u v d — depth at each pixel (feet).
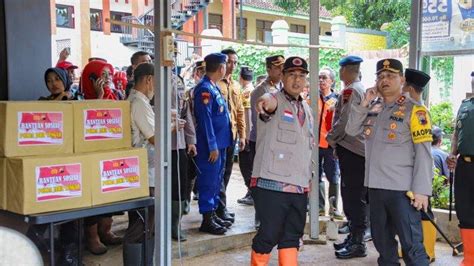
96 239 13.06
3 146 8.84
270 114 11.16
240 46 39.55
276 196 11.06
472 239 12.93
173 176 13.98
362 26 56.59
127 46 45.73
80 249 10.39
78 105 9.59
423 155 10.74
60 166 9.00
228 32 53.21
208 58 14.78
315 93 15.35
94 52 50.47
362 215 14.32
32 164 8.68
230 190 23.08
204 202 14.92
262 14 72.59
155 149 9.93
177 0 44.75
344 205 14.55
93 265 12.34
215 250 14.67
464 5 16.19
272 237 11.25
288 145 11.09
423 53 17.08
